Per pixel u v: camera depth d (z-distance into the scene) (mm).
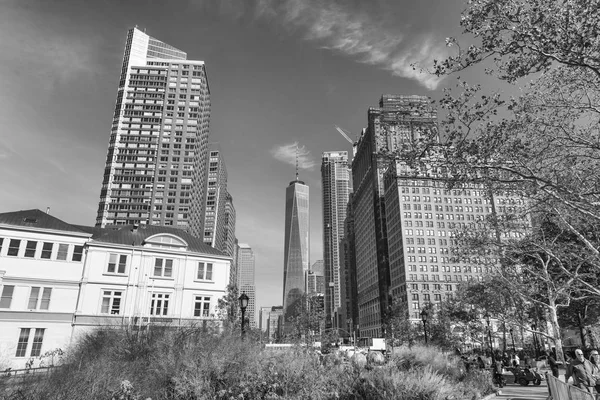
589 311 42312
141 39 176125
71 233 39906
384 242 156250
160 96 153375
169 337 16156
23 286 36719
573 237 27234
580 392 10586
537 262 32469
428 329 66625
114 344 16953
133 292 41062
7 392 9586
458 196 132750
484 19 11852
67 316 37750
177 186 143625
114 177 141625
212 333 18328
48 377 11195
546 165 16266
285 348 17109
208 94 173125
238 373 12062
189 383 11359
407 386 10445
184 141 149750
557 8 11250
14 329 35188
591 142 15398
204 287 44438
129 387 10320
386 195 149750
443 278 124062
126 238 43938
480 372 20062
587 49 11602
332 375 12477
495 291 35625
